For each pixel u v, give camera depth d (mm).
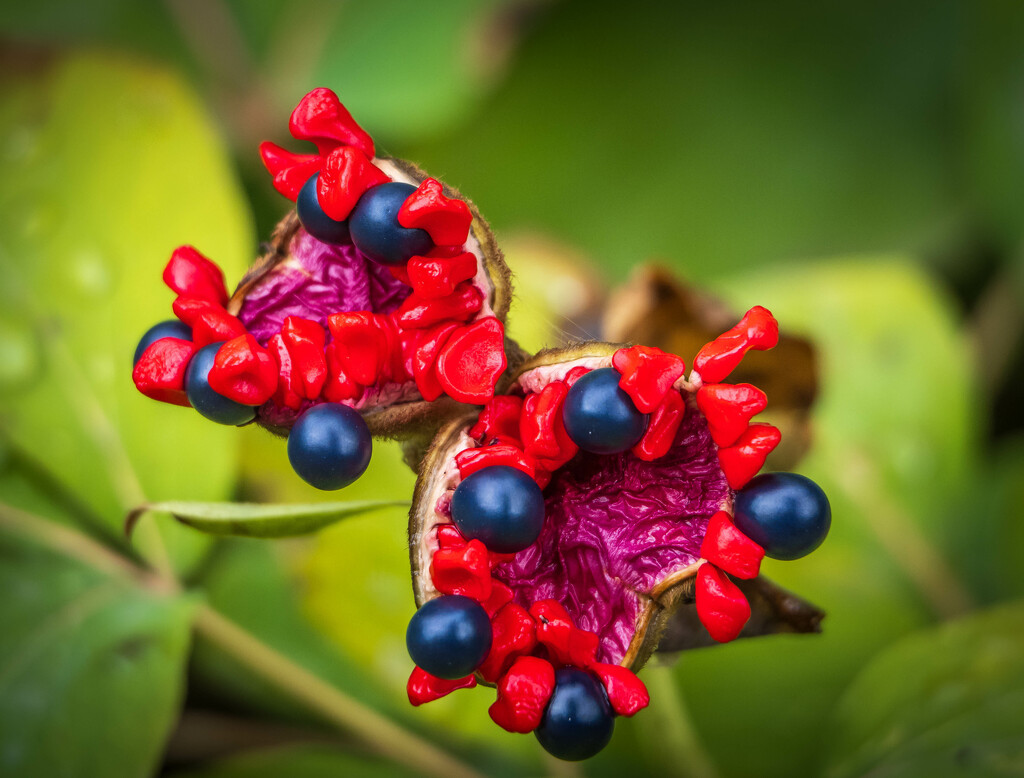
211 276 265
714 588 253
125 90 313
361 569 310
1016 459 338
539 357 262
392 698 308
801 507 252
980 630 306
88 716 291
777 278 351
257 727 317
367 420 263
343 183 254
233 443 303
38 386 304
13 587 297
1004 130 357
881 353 341
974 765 295
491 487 251
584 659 256
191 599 300
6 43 313
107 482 303
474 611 249
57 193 309
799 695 312
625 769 304
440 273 255
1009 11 354
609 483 265
